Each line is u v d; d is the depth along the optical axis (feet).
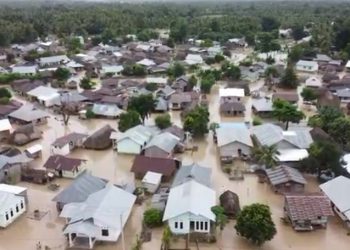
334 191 168.25
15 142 239.30
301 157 200.54
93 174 202.18
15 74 384.06
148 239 148.66
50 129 267.39
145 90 332.19
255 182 192.65
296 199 159.02
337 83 343.67
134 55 474.08
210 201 156.76
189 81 353.31
